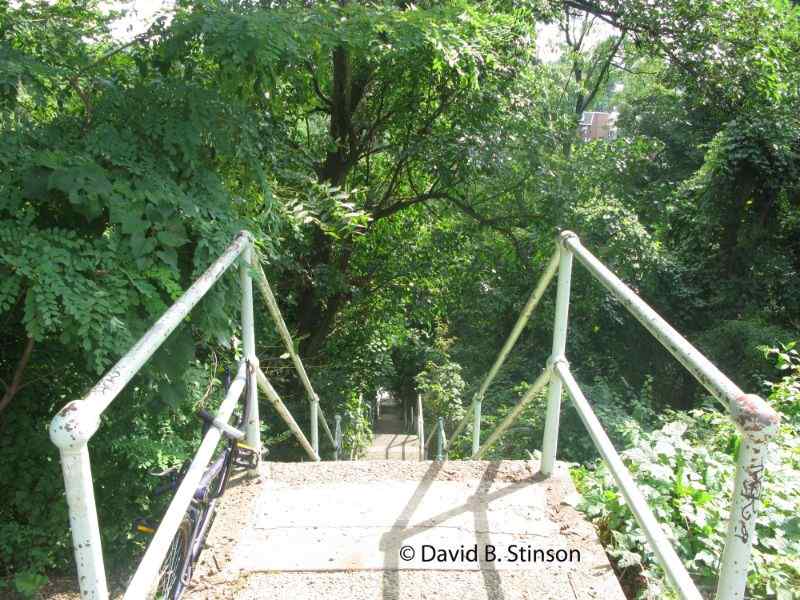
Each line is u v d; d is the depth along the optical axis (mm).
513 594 2242
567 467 3199
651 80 17406
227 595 2252
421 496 2877
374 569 2377
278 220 4180
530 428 8531
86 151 2764
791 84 10555
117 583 4094
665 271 12820
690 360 1514
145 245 2646
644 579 2396
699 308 13398
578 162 9461
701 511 2527
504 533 2594
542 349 12586
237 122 3338
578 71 16984
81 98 3166
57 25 3326
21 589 3473
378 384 12820
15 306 3184
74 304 2398
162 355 2822
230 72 3445
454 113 8133
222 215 3045
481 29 6195
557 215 9141
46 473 3818
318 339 10273
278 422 9117
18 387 3523
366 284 10555
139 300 2707
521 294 11727
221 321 3020
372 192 10148
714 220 12945
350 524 2666
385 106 8656
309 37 3930
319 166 8297
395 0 6172
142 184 2748
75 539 1181
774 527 2502
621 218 9375
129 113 3080
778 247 13289
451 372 11828
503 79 7672
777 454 3074
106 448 3998
